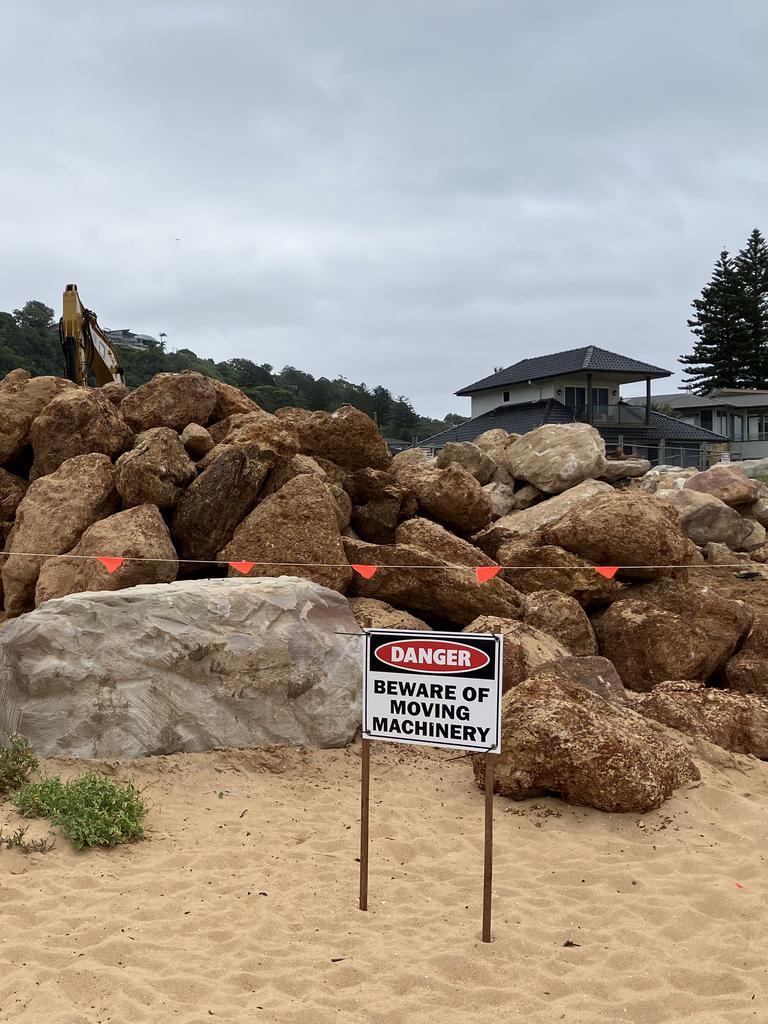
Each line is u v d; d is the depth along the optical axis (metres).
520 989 4.76
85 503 11.98
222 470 11.70
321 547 11.25
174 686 8.32
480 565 12.46
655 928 5.53
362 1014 4.47
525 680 8.52
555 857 6.60
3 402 13.99
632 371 48.78
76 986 4.61
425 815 7.41
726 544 17.05
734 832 7.11
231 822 7.06
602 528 12.57
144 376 84.38
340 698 8.94
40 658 8.08
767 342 75.75
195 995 4.59
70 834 6.37
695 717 9.45
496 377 55.06
